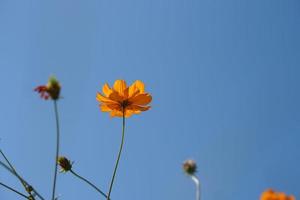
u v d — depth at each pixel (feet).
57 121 1.86
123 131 2.16
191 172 2.02
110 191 2.07
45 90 1.96
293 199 1.64
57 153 1.84
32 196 1.94
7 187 1.93
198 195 1.93
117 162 2.10
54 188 1.82
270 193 1.66
